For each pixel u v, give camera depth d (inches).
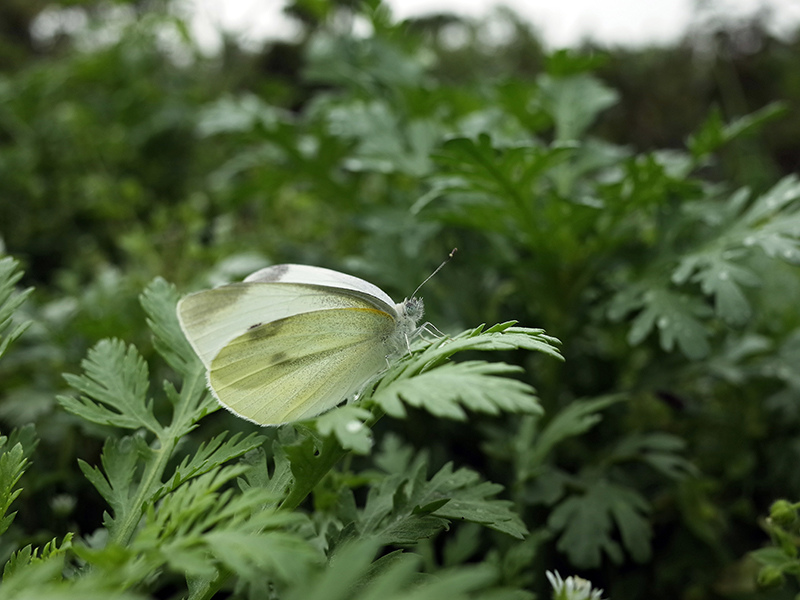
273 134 6.8
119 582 2.8
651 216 5.8
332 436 3.1
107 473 3.6
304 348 4.2
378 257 6.2
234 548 2.7
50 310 6.3
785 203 5.0
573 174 6.4
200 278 6.6
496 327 3.4
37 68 12.0
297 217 9.0
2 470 3.5
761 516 5.6
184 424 3.8
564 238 5.6
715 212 5.4
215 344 3.9
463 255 6.1
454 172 5.2
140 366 3.9
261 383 4.1
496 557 4.4
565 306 5.9
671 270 5.3
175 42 11.9
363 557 2.3
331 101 8.4
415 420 5.9
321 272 4.5
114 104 11.2
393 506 3.7
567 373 6.0
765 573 4.0
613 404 6.0
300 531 3.9
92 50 11.9
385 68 7.3
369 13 8.0
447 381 3.0
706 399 6.5
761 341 5.8
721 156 11.5
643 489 5.7
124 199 9.6
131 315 6.2
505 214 5.5
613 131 12.7
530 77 12.9
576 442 5.7
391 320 4.4
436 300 6.1
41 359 6.2
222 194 8.9
